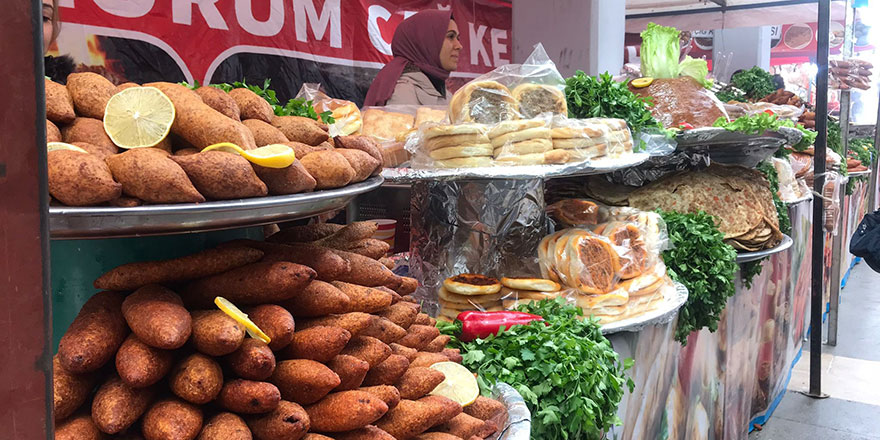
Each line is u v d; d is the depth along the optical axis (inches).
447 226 112.6
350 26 206.1
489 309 102.2
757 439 175.3
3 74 22.2
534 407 77.9
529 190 112.3
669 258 127.9
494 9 275.1
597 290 103.6
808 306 256.8
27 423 23.9
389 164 111.7
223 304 47.3
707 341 143.1
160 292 48.0
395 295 60.8
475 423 58.4
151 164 43.5
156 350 44.1
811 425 184.2
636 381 107.3
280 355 51.7
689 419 135.6
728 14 325.1
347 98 207.3
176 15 158.7
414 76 179.5
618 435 100.4
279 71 184.5
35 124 23.1
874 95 558.6
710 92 169.8
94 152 50.0
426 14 180.2
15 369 23.4
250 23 175.6
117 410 41.8
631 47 357.1
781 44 485.1
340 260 56.1
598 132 109.1
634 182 159.2
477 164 101.8
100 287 49.3
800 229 221.5
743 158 175.5
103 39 145.3
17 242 23.1
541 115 110.5
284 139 59.4
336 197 54.2
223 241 64.5
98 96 54.6
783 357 201.6
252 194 48.2
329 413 48.8
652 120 138.8
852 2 281.4
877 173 481.7
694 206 148.6
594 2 168.6
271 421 45.5
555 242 107.4
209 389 43.7
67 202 41.8
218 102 58.6
